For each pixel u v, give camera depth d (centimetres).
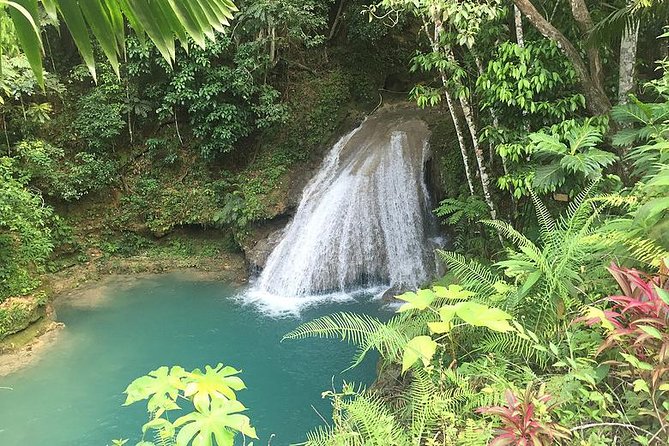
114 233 1067
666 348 179
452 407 235
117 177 1088
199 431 159
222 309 830
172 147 1120
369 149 1078
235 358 670
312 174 1105
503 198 727
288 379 612
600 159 399
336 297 882
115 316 804
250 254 984
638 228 255
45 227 934
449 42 593
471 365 262
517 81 514
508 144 553
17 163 952
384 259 930
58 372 645
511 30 633
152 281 952
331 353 672
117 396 593
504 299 293
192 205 1089
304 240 955
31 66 167
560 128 506
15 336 707
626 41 514
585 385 218
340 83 1220
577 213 307
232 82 1043
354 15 1242
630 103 454
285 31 1104
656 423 199
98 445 514
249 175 1102
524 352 270
